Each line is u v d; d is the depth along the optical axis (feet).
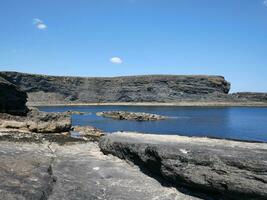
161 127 239.91
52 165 64.64
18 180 52.31
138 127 238.68
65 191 52.31
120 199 51.13
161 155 56.75
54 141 89.20
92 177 60.08
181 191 54.08
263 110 537.24
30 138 89.97
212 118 340.39
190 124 267.59
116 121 289.94
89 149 81.97
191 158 53.42
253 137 185.16
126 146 68.69
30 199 46.52
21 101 147.23
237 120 315.37
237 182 47.83
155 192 54.03
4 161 60.95
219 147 59.06
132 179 59.57
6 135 91.50
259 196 46.11
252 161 47.98
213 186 50.16
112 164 67.77
